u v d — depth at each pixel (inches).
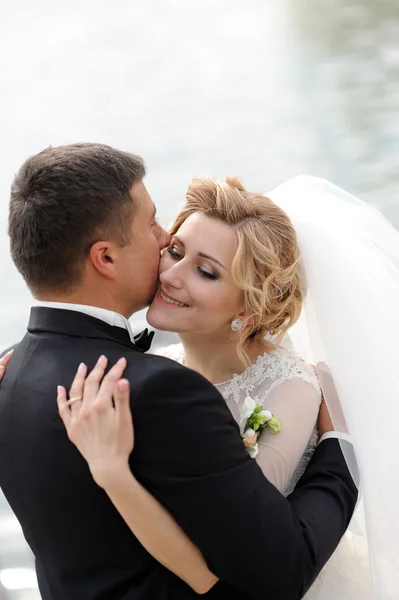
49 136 393.4
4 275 267.3
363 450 71.0
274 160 356.8
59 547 59.5
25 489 59.4
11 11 581.9
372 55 473.4
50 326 60.8
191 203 74.0
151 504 55.0
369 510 71.0
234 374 77.4
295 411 71.4
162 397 55.0
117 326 60.9
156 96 442.9
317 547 60.1
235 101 429.7
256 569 56.6
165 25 553.3
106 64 489.7
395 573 71.4
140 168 62.7
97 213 59.2
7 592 111.8
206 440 55.4
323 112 404.8
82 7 588.7
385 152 353.4
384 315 72.4
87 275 60.2
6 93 448.5
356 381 71.6
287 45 506.6
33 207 59.4
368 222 75.7
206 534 55.6
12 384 60.6
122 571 58.5
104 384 55.1
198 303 71.4
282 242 72.8
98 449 54.2
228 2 597.3
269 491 58.1
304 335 83.2
